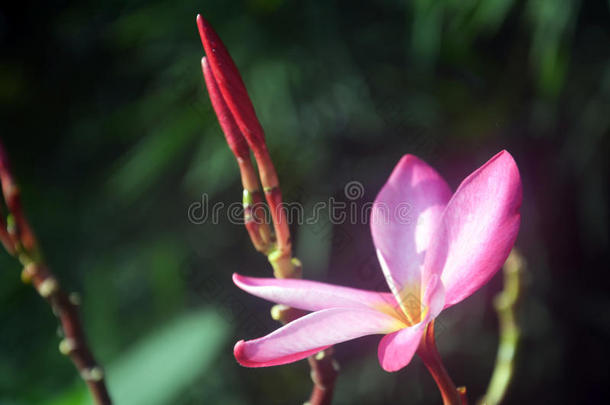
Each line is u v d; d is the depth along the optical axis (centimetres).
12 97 124
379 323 38
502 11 93
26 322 107
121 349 90
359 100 100
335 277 103
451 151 103
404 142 101
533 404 115
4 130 122
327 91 100
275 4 99
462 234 38
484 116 103
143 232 110
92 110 120
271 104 96
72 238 111
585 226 111
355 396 117
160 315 96
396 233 40
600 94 101
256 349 37
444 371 38
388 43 105
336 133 104
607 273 116
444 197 41
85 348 41
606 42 101
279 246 39
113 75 120
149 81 115
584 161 106
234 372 115
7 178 40
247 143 39
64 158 120
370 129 103
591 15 101
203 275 105
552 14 90
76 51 123
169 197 111
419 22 95
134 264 107
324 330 37
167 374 54
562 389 116
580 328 117
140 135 113
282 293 38
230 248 114
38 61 126
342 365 121
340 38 103
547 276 113
